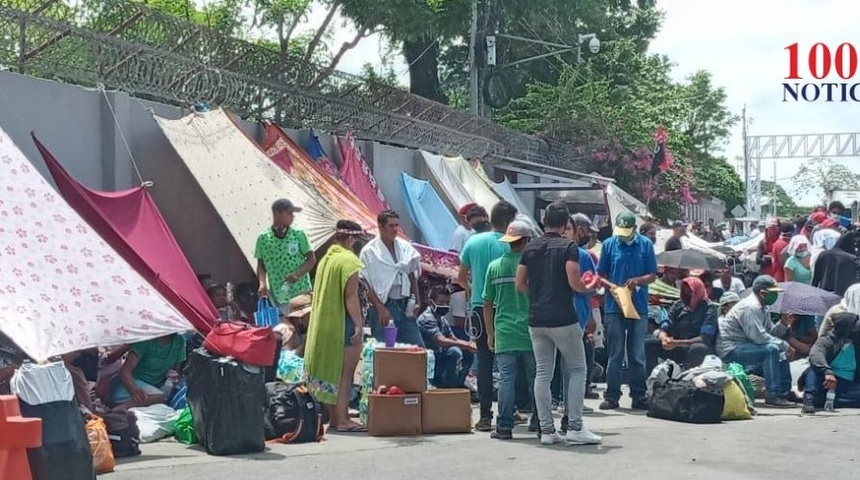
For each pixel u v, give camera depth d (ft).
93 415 25.30
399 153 62.59
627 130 106.63
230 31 78.84
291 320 34.60
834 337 37.40
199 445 28.12
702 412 33.68
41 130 37.91
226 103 47.91
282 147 47.34
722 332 39.22
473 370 37.99
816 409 37.63
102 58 40.93
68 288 27.32
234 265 45.24
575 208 80.38
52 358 25.04
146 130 42.50
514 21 104.94
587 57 123.24
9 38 37.65
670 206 120.26
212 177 41.70
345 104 57.52
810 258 52.54
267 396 29.30
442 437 30.63
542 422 29.17
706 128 195.72
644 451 28.27
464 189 63.93
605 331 39.32
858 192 131.64
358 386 33.60
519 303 30.14
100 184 40.52
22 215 28.02
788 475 25.21
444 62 115.34
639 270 36.47
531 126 103.96
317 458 26.68
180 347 31.42
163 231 36.76
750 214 210.79
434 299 40.09
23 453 17.78
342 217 42.52
